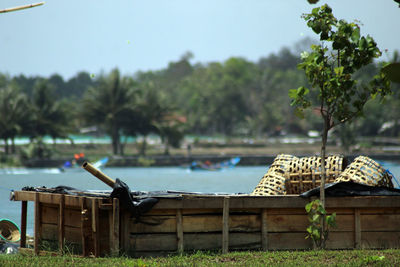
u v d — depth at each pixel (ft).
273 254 111.04
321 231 113.60
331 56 117.29
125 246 113.39
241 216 118.42
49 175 590.14
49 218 124.47
